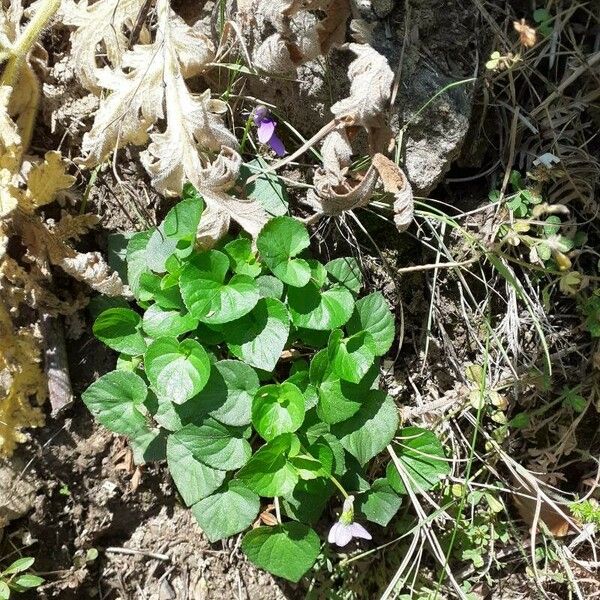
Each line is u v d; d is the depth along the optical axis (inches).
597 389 12.1
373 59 9.9
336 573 11.5
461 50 11.2
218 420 10.2
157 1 10.4
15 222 10.0
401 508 11.8
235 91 11.3
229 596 11.4
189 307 9.9
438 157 11.1
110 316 10.2
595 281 11.8
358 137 11.1
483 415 12.1
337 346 10.4
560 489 12.7
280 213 10.8
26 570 10.8
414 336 12.0
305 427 10.4
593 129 12.0
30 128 10.6
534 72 11.8
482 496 12.1
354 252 11.6
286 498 10.5
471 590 12.2
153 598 11.3
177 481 10.2
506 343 12.1
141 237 10.5
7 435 10.2
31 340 10.2
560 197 11.9
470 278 12.0
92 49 10.2
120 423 10.4
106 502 11.1
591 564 12.0
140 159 11.0
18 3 10.5
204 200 10.5
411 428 11.0
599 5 11.8
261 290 10.4
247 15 10.7
